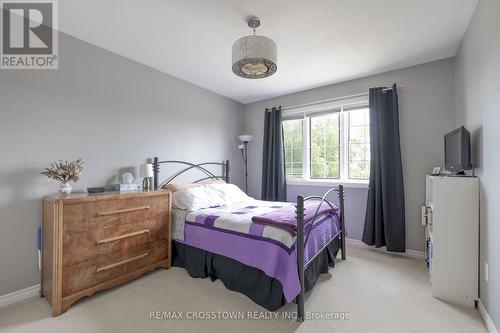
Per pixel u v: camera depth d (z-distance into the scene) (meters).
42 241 2.08
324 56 2.79
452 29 2.26
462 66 2.46
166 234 2.66
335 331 1.65
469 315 1.84
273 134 4.14
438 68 2.91
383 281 2.38
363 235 3.28
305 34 2.34
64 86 2.34
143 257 2.43
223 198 3.21
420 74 3.01
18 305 1.97
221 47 2.62
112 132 2.71
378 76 3.29
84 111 2.48
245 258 2.08
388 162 3.12
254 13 2.03
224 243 2.26
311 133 4.02
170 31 2.31
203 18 2.11
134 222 2.36
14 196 2.04
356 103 3.50
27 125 2.11
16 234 2.04
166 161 3.27
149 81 3.09
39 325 1.72
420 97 3.01
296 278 1.77
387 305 1.96
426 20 2.13
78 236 1.96
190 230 2.58
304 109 3.95
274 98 4.32
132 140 2.90
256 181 4.55
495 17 1.60
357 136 3.58
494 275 1.64
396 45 2.56
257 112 4.55
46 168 2.18
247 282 2.07
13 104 2.04
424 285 2.30
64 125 2.33
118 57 2.77
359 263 2.82
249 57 1.82
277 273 1.82
